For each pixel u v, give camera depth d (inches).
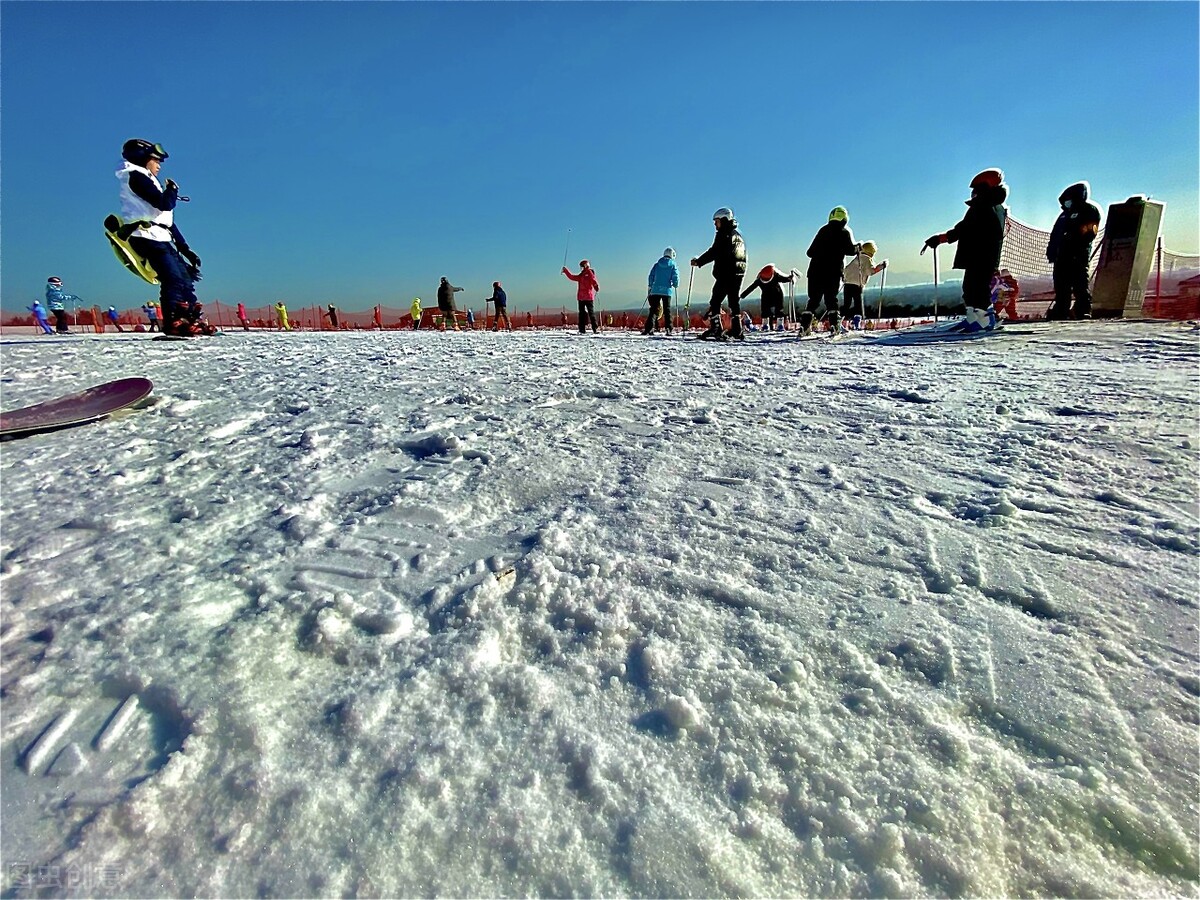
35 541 59.6
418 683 40.1
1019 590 50.3
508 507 69.6
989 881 29.6
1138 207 312.0
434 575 53.2
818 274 320.2
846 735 36.6
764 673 41.2
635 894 28.8
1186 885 29.4
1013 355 205.8
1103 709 37.8
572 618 47.1
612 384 152.1
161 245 309.9
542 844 30.6
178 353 238.5
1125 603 48.1
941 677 40.8
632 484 75.9
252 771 33.7
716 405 124.5
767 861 30.5
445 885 28.9
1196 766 34.0
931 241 294.0
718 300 349.7
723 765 34.9
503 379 161.6
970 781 33.8
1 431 99.3
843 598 49.7
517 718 37.8
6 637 44.7
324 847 30.4
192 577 52.9
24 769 34.4
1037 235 473.4
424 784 33.2
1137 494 69.9
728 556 56.4
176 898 28.3
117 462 87.0
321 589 50.6
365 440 97.0
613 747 35.9
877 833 31.4
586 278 501.4
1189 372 151.4
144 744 35.9
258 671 40.9
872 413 115.4
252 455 89.8
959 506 68.1
